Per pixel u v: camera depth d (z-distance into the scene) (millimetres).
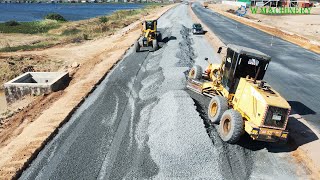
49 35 40969
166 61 21156
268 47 32000
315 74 22281
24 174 9797
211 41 32250
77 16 84188
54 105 15227
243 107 11219
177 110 12656
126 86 17547
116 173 9656
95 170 9805
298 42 35719
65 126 12852
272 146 11781
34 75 20094
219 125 11812
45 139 11609
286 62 25672
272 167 10500
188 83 16453
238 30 44062
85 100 15688
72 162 10258
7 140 12281
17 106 16516
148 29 26250
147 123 12758
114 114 13844
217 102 12328
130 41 31656
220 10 88188
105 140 11602
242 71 11992
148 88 16984
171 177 9406
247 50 11742
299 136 12422
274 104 10023
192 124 11828
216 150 10781
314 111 15266
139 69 20828
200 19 57938
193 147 10602
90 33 41875
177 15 65500
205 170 9773
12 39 37312
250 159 10883
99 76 19250
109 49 28766
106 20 57031
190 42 31391
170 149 10562
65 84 19203
